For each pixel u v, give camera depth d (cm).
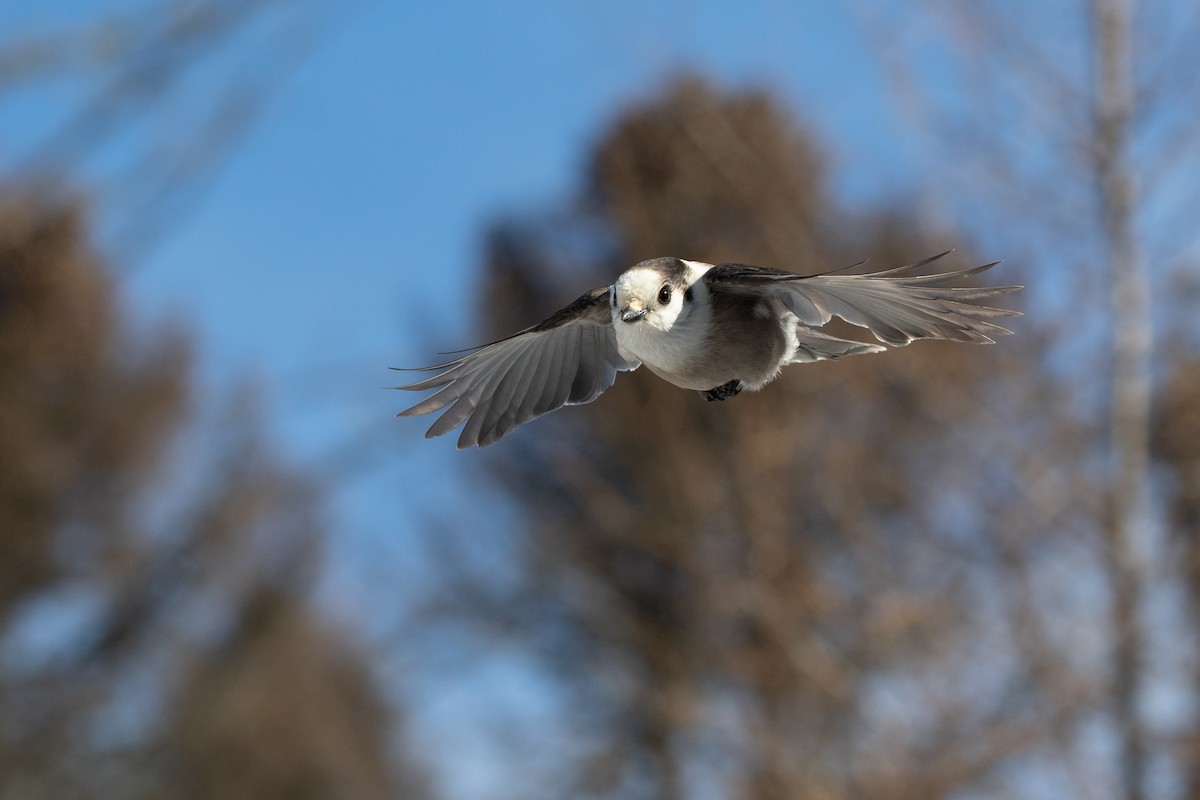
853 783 1258
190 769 1955
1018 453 1144
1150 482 1198
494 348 549
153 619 1848
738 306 516
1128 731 1097
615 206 1645
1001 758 1155
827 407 1449
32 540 1680
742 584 1426
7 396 1570
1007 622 1155
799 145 1556
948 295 443
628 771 1930
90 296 1488
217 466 1784
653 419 1647
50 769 1802
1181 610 1122
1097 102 1092
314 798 2078
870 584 1293
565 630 2045
